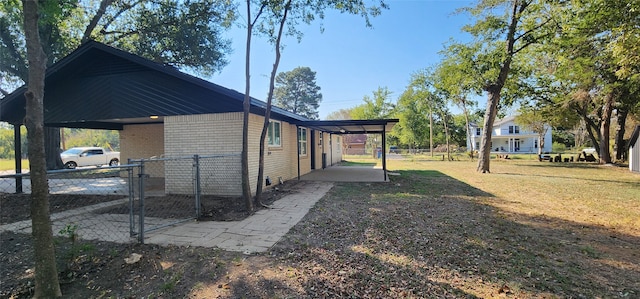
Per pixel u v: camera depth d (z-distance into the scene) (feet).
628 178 37.63
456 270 10.43
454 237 14.14
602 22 32.35
